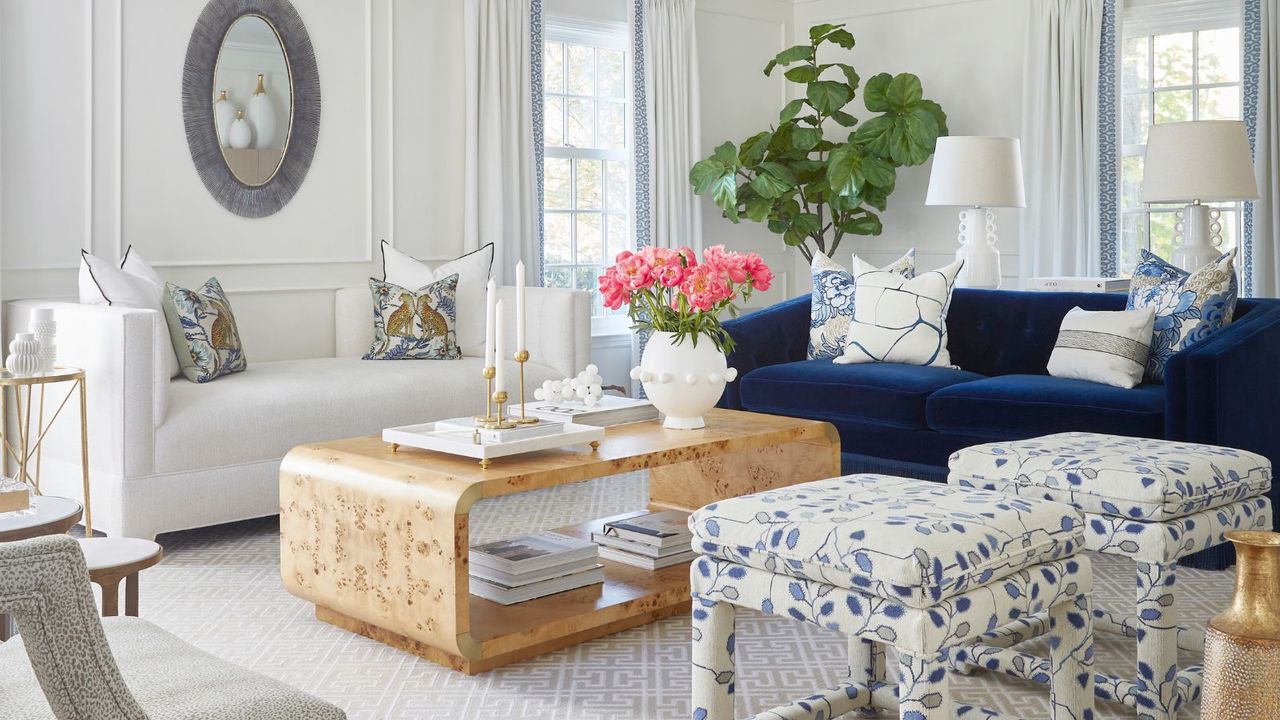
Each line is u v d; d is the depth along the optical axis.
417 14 5.62
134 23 4.64
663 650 2.80
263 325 5.10
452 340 4.94
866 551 1.77
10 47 4.30
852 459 4.27
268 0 5.04
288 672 2.64
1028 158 6.61
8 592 1.10
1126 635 2.74
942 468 4.03
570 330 4.91
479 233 5.88
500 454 2.68
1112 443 2.54
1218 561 3.40
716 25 7.24
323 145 5.29
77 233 4.50
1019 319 4.50
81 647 1.15
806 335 4.93
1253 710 1.32
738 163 6.75
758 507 1.99
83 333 3.72
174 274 4.81
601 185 6.74
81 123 4.50
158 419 3.67
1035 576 1.89
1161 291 3.95
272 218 5.12
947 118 7.12
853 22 7.46
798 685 2.55
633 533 3.22
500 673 2.64
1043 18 6.48
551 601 2.86
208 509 3.78
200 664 1.49
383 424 4.22
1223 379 3.36
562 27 6.42
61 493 3.90
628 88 6.73
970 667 2.60
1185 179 4.73
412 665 2.69
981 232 5.65
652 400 3.15
